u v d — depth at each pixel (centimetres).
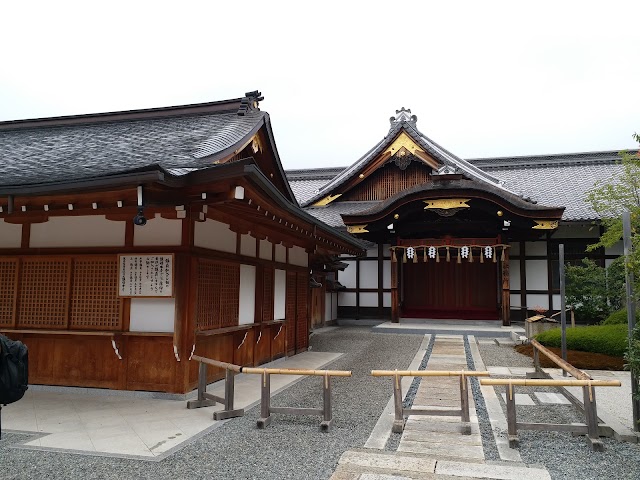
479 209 1833
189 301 709
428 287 2119
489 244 1783
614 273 1482
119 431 565
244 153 994
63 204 641
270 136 1041
